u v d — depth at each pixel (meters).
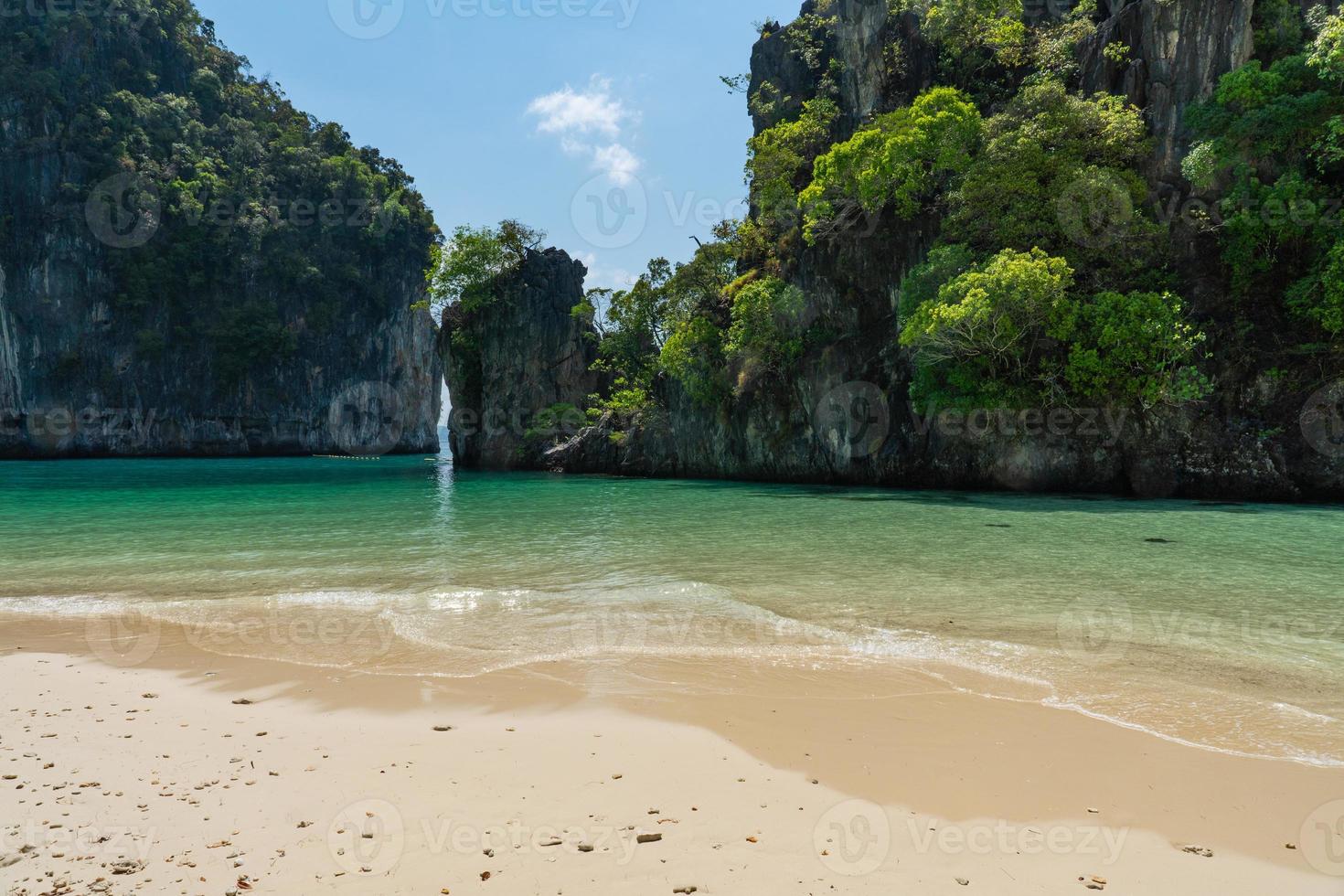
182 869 4.48
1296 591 12.43
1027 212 34.00
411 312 123.25
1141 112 36.53
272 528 22.03
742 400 46.91
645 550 17.20
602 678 8.30
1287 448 28.59
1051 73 41.59
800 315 44.19
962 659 8.87
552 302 68.06
